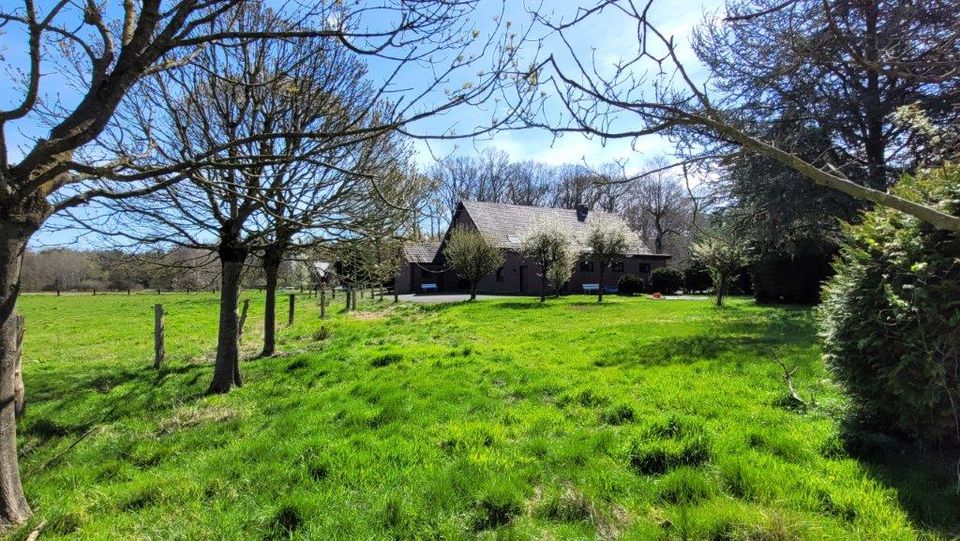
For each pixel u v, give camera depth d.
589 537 2.96
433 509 3.33
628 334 11.57
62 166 2.83
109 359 10.62
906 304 3.59
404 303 25.61
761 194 11.99
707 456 3.84
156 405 6.43
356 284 10.73
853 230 4.28
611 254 24.08
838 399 5.02
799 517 2.92
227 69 5.95
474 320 16.47
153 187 3.06
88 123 2.85
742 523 2.88
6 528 3.22
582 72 1.80
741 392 5.83
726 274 20.28
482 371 7.48
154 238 7.00
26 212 3.04
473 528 3.15
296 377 7.59
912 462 3.68
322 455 4.20
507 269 36.38
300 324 16.08
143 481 3.87
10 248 3.10
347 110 6.33
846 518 3.00
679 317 15.77
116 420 5.86
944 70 2.42
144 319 20.52
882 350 3.90
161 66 3.18
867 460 3.73
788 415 4.86
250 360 9.43
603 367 7.75
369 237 7.27
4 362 3.31
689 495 3.34
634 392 6.01
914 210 1.31
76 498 3.66
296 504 3.37
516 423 5.05
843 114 7.42
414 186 8.57
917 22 2.15
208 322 18.45
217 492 3.72
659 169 1.93
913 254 3.70
